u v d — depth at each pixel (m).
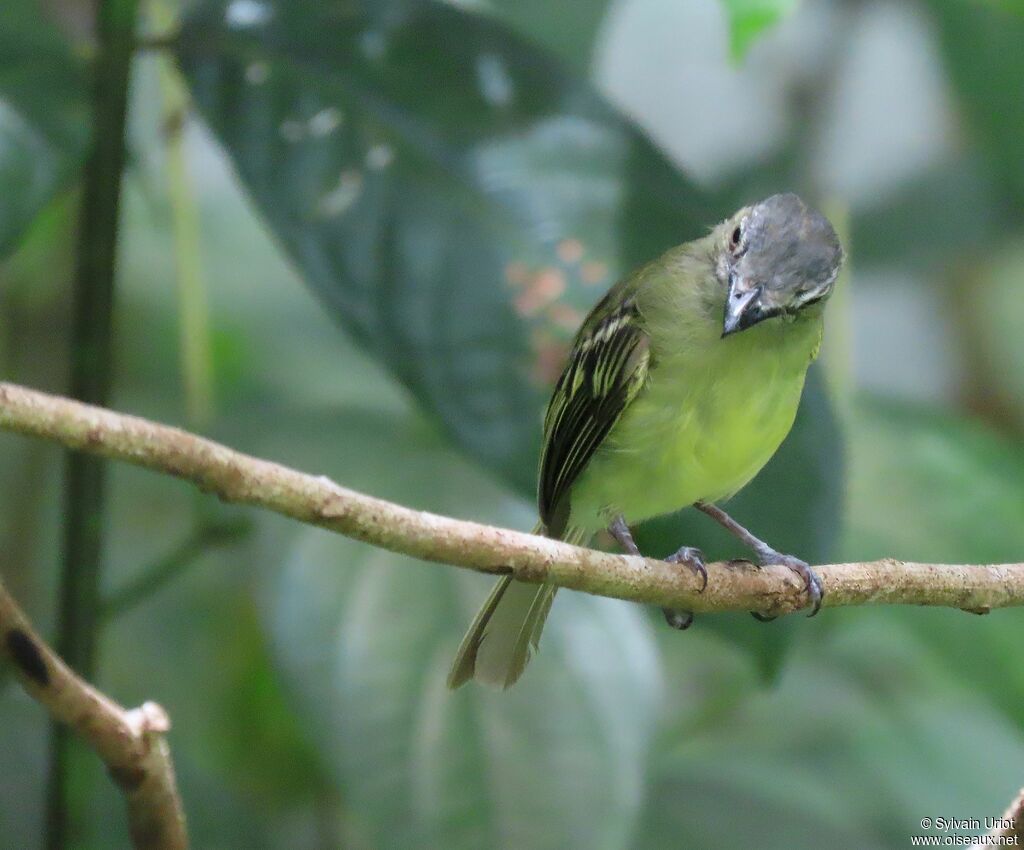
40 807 3.15
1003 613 3.17
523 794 3.08
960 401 3.34
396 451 3.12
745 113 3.34
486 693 3.08
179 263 3.16
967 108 3.25
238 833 3.18
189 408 3.14
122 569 3.24
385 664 3.09
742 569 3.04
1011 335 3.35
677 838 3.17
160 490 3.26
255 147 3.08
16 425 2.97
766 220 3.09
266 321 3.27
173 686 3.21
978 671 3.17
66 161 3.06
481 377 3.07
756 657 3.08
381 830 3.07
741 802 3.18
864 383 3.33
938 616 3.17
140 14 3.11
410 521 3.00
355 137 3.08
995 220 3.29
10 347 3.23
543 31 3.18
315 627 3.09
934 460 3.19
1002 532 3.17
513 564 3.01
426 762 3.08
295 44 3.09
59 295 3.23
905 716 3.22
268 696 3.20
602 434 3.10
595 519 3.11
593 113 3.09
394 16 3.09
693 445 3.09
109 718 2.98
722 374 3.08
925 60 3.33
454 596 3.09
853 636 3.23
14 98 3.06
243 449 3.12
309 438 3.12
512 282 3.07
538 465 3.07
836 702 3.22
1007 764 3.21
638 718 3.09
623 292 3.10
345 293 3.07
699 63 3.34
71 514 3.08
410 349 3.07
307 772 3.19
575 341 3.08
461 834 3.07
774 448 3.09
